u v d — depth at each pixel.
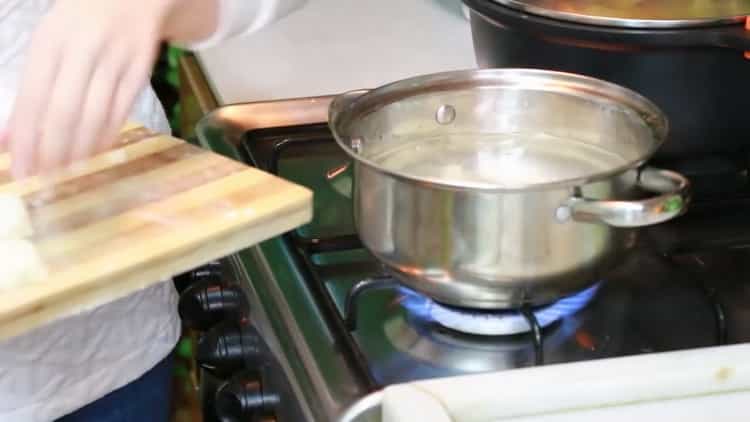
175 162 0.70
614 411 0.57
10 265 0.54
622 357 0.60
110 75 0.62
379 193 0.65
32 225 0.62
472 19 0.94
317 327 0.67
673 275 0.75
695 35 0.75
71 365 0.87
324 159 0.95
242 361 0.82
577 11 0.80
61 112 0.62
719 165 0.86
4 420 0.85
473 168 0.77
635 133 0.72
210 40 0.75
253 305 0.73
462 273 0.64
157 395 1.01
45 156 0.63
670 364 0.59
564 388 0.57
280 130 0.99
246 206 0.63
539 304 0.68
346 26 1.40
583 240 0.62
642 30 0.76
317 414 0.59
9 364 0.82
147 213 0.63
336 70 1.22
